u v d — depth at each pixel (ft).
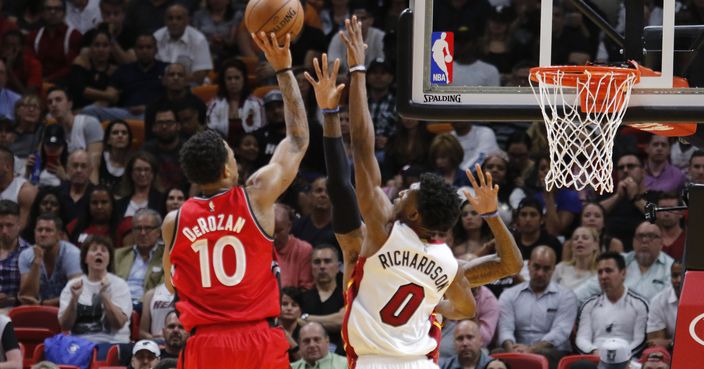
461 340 53.42
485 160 67.82
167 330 53.21
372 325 32.78
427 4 38.14
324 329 53.26
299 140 33.58
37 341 58.23
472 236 63.10
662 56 38.29
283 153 33.32
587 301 58.44
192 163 32.65
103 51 83.56
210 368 32.17
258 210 32.65
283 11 33.55
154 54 82.74
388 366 32.81
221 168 32.81
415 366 32.89
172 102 75.25
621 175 67.31
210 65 84.64
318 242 64.90
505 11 75.31
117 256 62.39
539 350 56.90
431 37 38.19
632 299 57.67
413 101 38.22
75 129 76.33
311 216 66.08
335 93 33.27
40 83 83.97
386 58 79.00
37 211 68.39
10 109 80.48
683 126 39.93
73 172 68.39
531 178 67.62
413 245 32.78
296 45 81.71
